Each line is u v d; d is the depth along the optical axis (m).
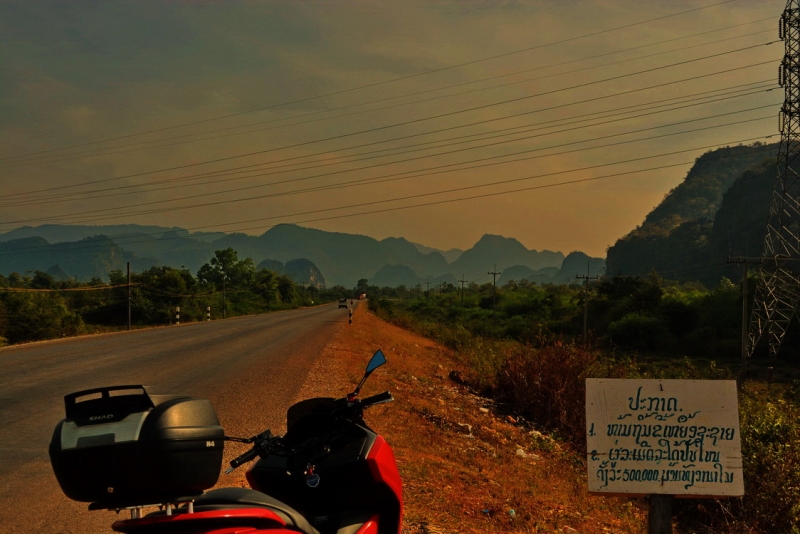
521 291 121.56
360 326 41.50
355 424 4.16
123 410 2.79
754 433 11.21
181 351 21.66
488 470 10.04
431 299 135.88
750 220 185.38
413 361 24.25
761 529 9.12
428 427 12.34
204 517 2.73
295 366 18.31
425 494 7.32
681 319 61.50
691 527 10.34
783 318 54.62
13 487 6.62
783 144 52.66
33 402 11.24
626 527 8.50
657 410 4.36
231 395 12.86
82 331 42.62
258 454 3.64
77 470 2.65
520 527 7.09
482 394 19.55
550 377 17.39
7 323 38.00
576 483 10.75
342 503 4.04
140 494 2.72
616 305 71.19
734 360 52.34
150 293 63.84
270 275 125.38
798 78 49.50
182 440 2.74
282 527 2.99
